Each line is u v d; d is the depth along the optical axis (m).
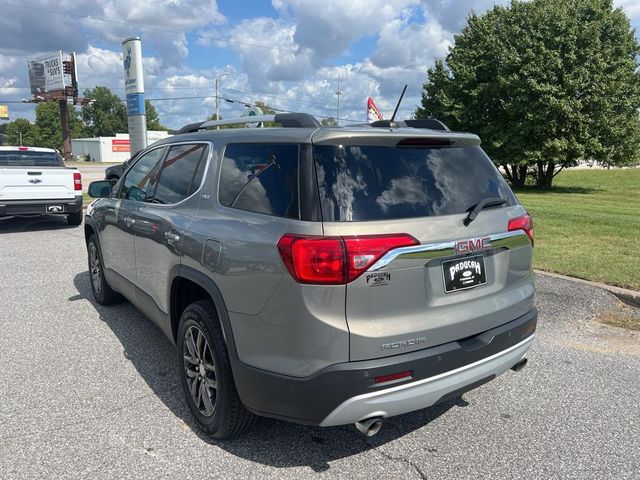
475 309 2.93
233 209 3.08
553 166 30.17
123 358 4.47
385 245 2.56
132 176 4.80
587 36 27.12
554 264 7.29
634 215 13.22
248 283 2.76
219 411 3.06
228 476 2.87
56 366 4.30
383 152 2.85
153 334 5.04
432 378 2.71
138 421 3.44
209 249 3.06
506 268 3.17
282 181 2.80
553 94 27.06
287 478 2.85
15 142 133.12
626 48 28.20
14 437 3.24
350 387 2.51
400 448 3.16
